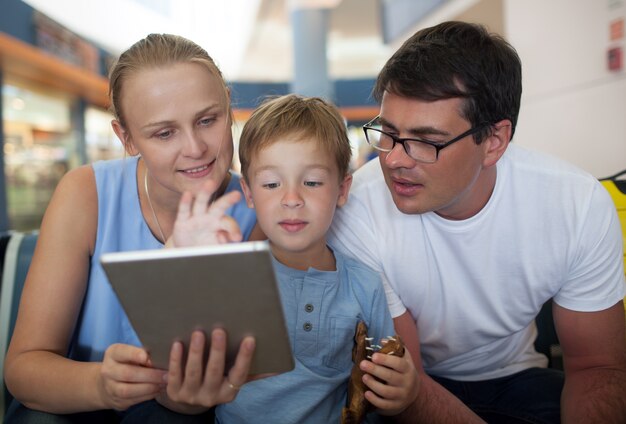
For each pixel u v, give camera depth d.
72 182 1.17
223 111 1.07
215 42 13.76
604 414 1.11
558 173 1.22
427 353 1.42
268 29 13.29
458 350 1.37
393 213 1.27
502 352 1.40
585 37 2.57
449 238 1.22
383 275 1.29
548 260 1.23
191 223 0.76
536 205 1.21
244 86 13.57
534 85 2.99
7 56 6.15
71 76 7.48
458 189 1.10
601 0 2.45
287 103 1.16
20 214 7.15
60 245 1.10
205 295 0.66
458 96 1.03
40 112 7.69
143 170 1.20
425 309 1.32
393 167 1.08
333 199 1.12
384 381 0.97
